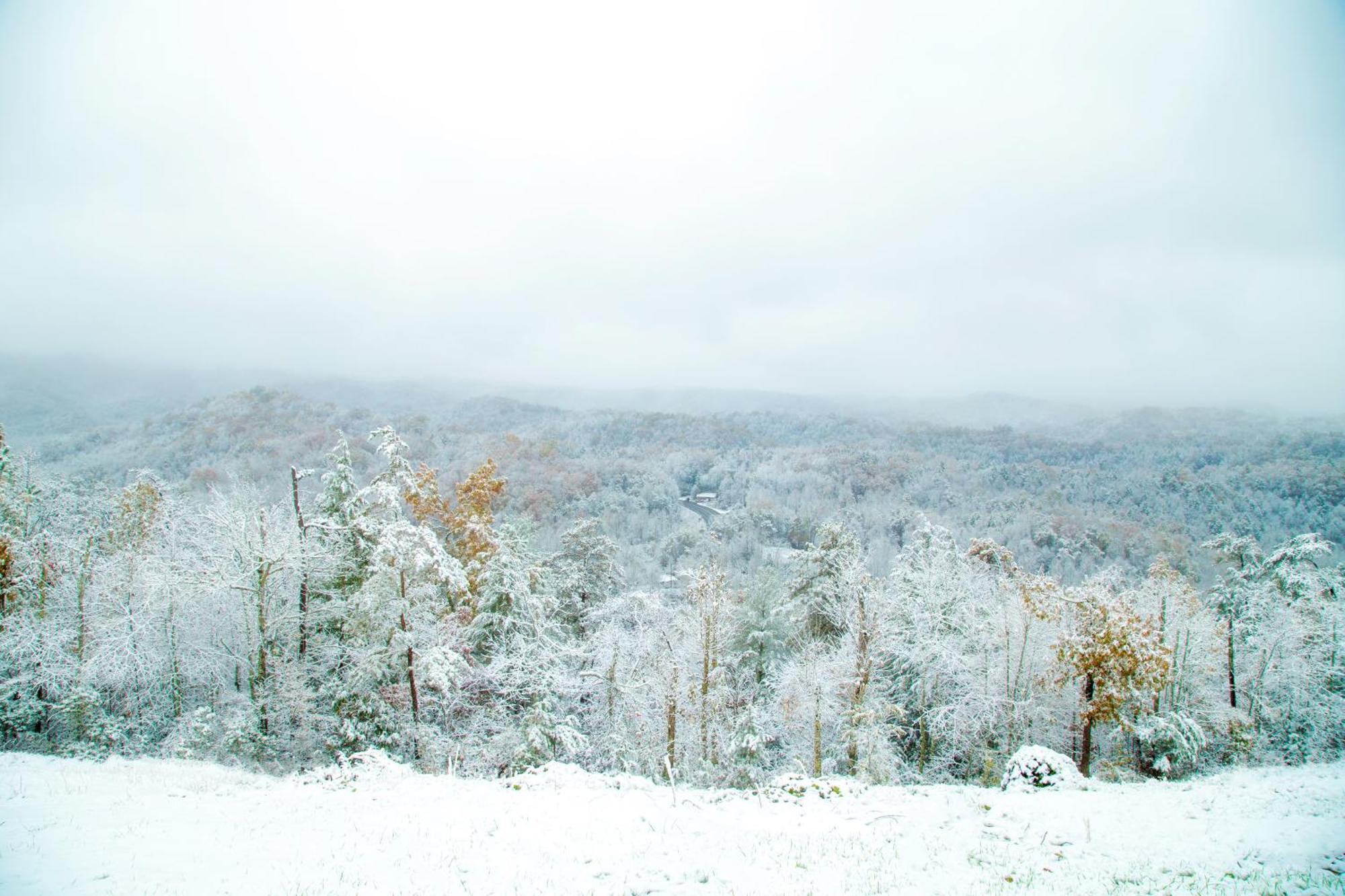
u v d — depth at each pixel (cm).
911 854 1044
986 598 3055
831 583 3328
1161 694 2797
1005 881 948
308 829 1100
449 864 975
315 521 2539
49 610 2452
